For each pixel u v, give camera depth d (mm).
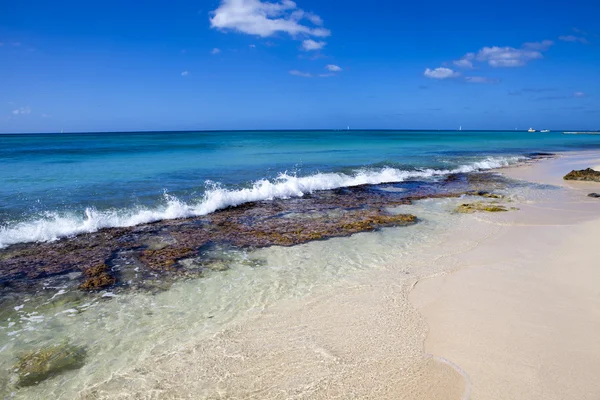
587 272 7051
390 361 4555
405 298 6191
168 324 5484
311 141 53281
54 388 4215
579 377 4152
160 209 11727
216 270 7434
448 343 4891
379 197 14609
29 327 5410
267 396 4012
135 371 4473
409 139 63594
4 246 8516
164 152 30969
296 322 5492
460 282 6770
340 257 8156
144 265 7637
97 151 31688
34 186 14414
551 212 12148
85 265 7598
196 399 4004
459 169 22625
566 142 59125
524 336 4969
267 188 14398
